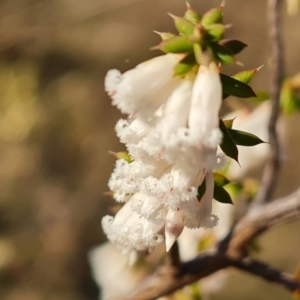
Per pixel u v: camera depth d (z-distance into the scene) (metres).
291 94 0.26
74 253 0.81
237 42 0.18
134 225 0.18
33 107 0.88
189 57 0.18
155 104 0.17
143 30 0.87
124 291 0.28
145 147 0.17
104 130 0.87
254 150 0.26
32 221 0.84
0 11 0.90
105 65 0.88
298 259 0.71
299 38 0.75
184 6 0.85
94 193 0.84
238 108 0.27
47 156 0.87
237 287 0.65
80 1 0.89
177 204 0.17
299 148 0.70
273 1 0.23
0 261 0.80
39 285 0.80
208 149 0.17
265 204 0.23
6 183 0.86
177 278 0.23
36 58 0.89
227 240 0.23
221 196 0.19
